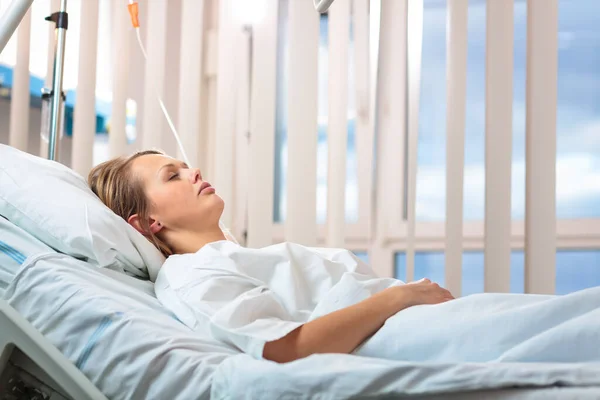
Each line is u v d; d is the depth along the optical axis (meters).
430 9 3.37
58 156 1.90
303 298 1.40
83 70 2.54
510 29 2.35
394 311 1.20
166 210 1.59
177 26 3.17
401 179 3.22
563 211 3.26
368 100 2.94
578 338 1.00
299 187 2.47
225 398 1.00
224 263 1.32
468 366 0.91
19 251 1.30
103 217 1.42
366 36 2.88
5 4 2.66
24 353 1.07
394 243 3.23
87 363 1.12
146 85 2.61
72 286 1.19
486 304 1.13
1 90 2.87
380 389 0.92
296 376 0.95
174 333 1.13
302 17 2.50
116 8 2.63
